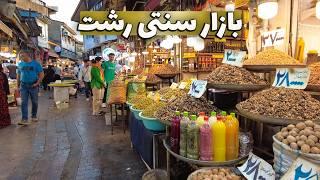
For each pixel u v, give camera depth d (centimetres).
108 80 834
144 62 1110
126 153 443
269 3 324
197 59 677
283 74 254
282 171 174
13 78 1231
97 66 788
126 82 638
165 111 293
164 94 404
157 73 607
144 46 1126
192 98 302
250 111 231
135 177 352
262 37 411
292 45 375
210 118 227
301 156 162
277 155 179
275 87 256
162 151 317
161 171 283
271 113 218
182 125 236
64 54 3064
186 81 441
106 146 482
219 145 221
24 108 664
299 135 173
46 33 2530
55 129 616
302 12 369
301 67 251
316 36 378
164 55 1032
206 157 222
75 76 1841
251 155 206
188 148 229
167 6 798
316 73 282
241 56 313
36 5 706
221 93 345
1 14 645
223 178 197
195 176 204
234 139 226
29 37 1399
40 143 507
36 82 681
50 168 386
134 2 1048
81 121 704
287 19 378
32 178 354
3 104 641
